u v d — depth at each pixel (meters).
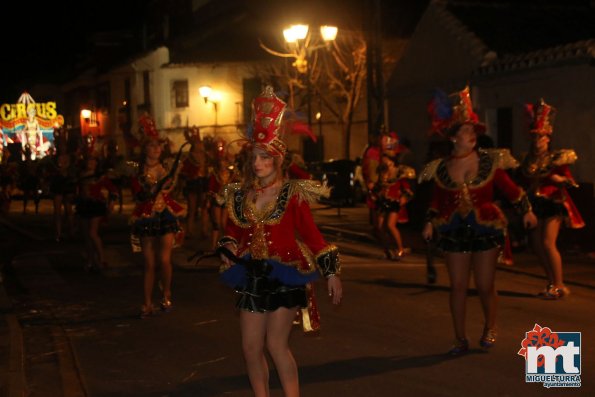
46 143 44.75
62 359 7.09
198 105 39.22
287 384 4.86
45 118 45.31
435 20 18.27
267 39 38.44
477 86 16.53
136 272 11.83
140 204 8.61
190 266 12.20
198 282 10.83
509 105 15.60
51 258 13.54
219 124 38.91
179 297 9.76
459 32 17.22
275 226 4.91
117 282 10.98
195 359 6.91
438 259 12.72
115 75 45.41
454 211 6.75
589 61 13.26
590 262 11.90
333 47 34.38
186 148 31.97
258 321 4.84
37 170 23.25
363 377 6.22
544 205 9.16
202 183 16.06
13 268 12.42
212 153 15.04
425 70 18.86
